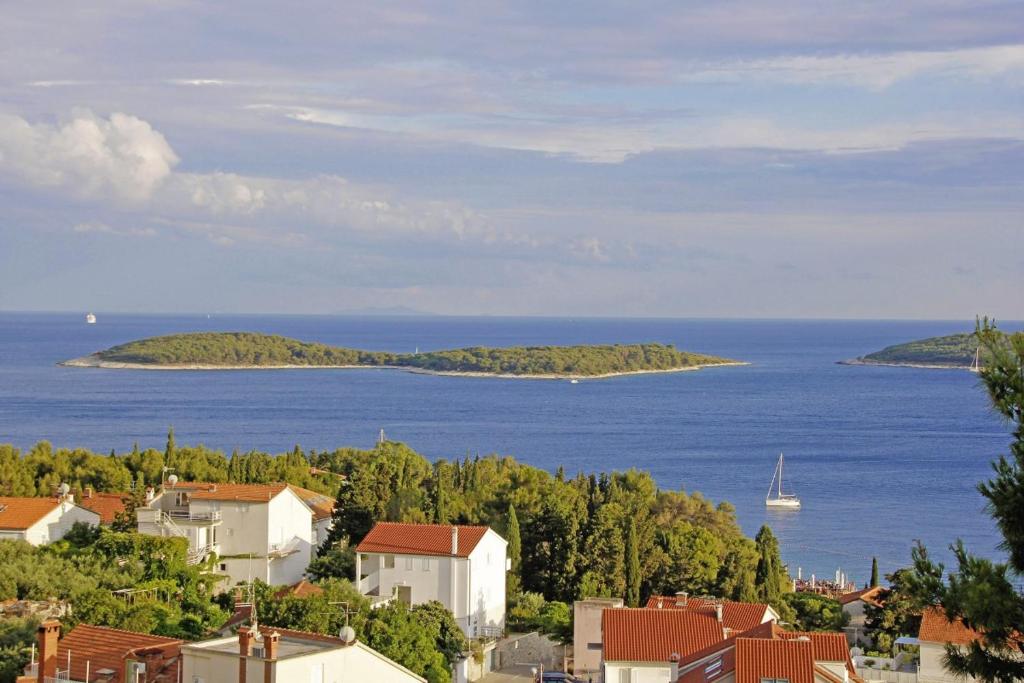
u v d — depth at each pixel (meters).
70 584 91.31
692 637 78.56
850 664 67.81
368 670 60.66
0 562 95.50
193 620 84.25
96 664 62.34
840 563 184.12
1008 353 37.41
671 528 127.44
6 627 77.88
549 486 132.75
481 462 162.38
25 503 111.94
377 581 102.12
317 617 80.00
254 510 109.69
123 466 149.62
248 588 93.69
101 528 108.94
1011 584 35.41
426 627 88.56
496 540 106.19
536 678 87.62
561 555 115.62
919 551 37.62
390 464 145.62
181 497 113.38
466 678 89.62
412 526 105.31
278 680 56.00
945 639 84.06
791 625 104.50
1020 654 35.03
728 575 119.25
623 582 113.38
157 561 98.62
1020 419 36.38
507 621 107.25
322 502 135.62
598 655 91.12
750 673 59.03
